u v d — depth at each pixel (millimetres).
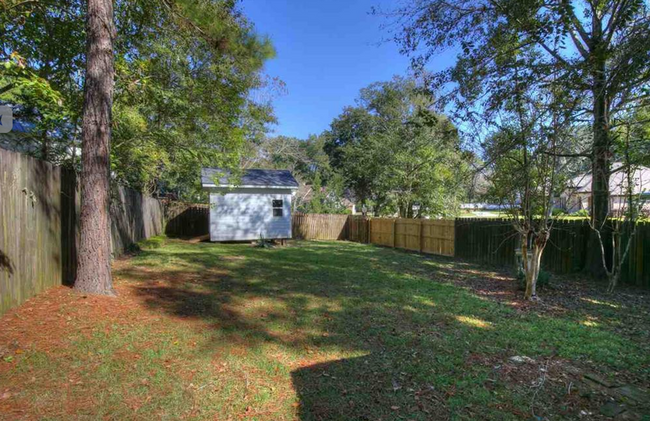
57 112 6625
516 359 3725
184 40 8102
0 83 4895
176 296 5641
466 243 11969
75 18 6988
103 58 5117
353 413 2703
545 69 4824
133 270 7695
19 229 4320
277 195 17016
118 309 4652
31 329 3742
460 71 5680
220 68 8312
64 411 2545
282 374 3305
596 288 7523
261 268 8781
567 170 6812
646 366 3629
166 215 18766
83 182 5090
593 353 3924
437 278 8336
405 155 18750
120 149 9219
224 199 16125
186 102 8445
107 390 2850
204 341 3930
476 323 4914
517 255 7496
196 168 12453
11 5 5723
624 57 4250
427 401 2889
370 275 8289
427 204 19203
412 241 14781
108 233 5254
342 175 28453
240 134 9805
